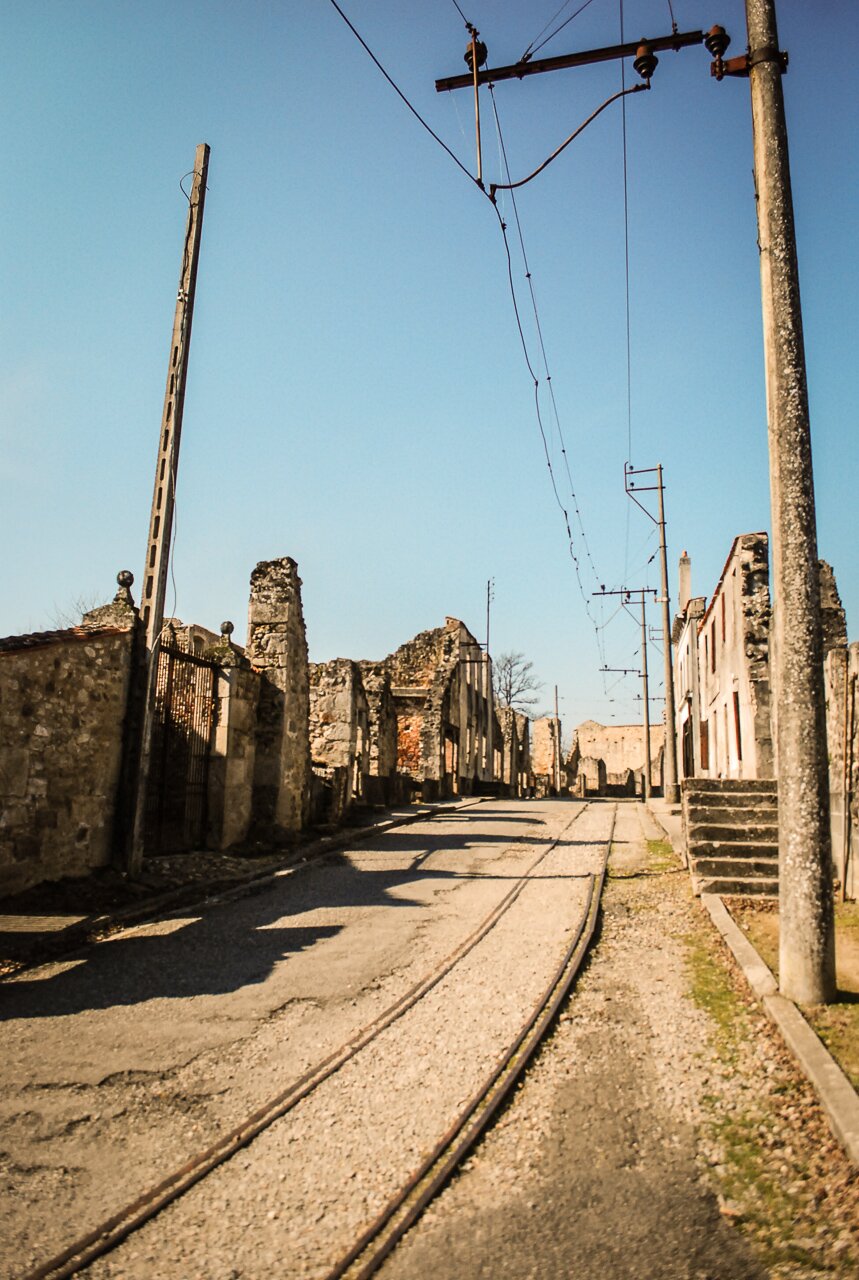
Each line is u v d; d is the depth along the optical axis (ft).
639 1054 20.84
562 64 31.17
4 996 25.52
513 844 58.23
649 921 34.42
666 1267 12.76
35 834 35.86
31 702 35.70
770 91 25.23
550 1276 12.64
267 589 58.44
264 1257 13.15
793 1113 17.11
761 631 55.88
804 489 23.71
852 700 35.19
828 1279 12.27
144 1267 12.92
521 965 28.22
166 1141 16.81
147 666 41.93
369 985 26.58
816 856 22.62
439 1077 19.62
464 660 129.39
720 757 72.38
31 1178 15.43
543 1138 16.83
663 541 101.24
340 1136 16.96
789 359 24.21
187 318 44.09
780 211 24.80
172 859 44.98
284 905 38.22
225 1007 24.61
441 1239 13.58
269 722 56.08
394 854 53.47
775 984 23.77
